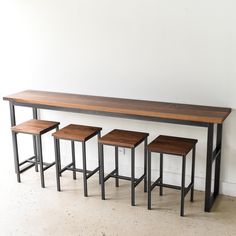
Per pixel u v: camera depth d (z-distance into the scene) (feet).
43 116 14.58
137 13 12.05
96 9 12.63
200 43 11.45
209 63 11.49
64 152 14.52
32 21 13.78
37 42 13.92
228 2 10.82
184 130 12.33
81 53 13.29
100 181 13.06
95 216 11.07
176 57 11.88
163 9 11.66
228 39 11.08
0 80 15.03
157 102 12.31
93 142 13.89
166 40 11.87
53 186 13.02
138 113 11.12
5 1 13.99
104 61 13.00
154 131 12.80
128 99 12.81
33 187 12.96
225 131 11.76
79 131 12.38
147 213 11.19
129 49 12.49
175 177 12.78
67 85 13.88
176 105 11.86
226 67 11.31
